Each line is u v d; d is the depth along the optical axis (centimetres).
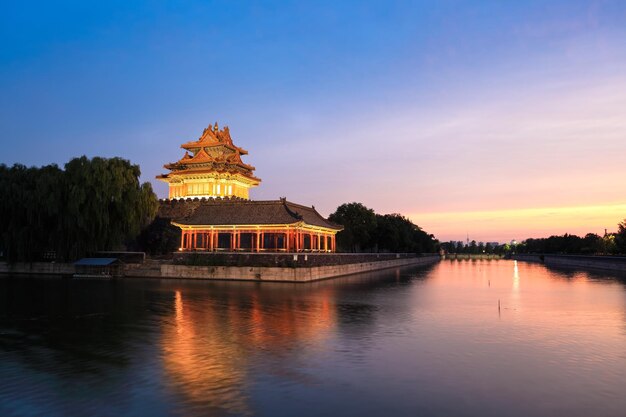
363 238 14325
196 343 2989
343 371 2397
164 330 3391
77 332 3319
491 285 7575
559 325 3691
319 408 1908
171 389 2122
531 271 12406
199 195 11888
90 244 8200
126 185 8262
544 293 6234
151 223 10119
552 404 1959
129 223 8306
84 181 7925
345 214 14300
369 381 2242
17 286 6431
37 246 8288
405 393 2081
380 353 2756
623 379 2288
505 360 2616
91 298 5156
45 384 2188
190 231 8588
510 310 4509
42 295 5412
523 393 2088
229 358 2634
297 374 2344
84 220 7950
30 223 8156
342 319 3891
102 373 2352
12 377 2289
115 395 2044
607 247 17512
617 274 10700
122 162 8481
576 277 9700
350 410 1888
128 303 4759
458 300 5306
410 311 4381
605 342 3078
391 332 3362
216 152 12581
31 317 3934
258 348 2864
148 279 7769
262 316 4006
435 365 2508
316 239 9938
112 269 8162
